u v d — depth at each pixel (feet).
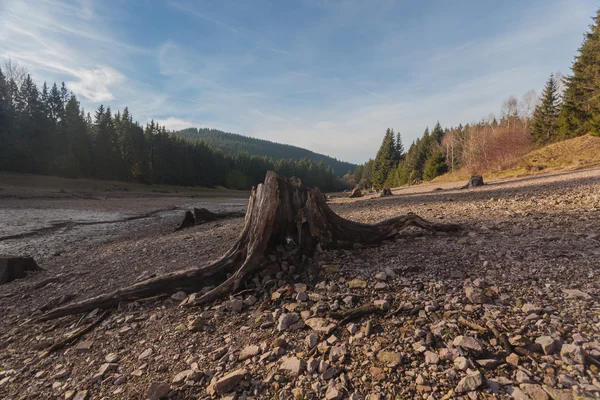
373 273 16.58
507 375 8.75
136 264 27.63
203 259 25.52
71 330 16.60
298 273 18.12
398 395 8.71
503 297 12.62
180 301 17.51
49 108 231.09
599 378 7.98
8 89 199.93
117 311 17.66
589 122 133.49
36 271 29.60
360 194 143.54
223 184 354.95
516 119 225.76
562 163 119.34
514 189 59.31
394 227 22.93
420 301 13.29
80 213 85.66
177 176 291.99
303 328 12.92
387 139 352.49
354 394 8.99
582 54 153.17
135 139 260.62
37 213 83.25
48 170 205.36
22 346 15.88
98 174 231.71
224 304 16.03
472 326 10.87
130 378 11.64
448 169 249.96
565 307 11.30
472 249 19.01
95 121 265.54
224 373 10.91
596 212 25.44
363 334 11.65
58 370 13.12
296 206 20.93
